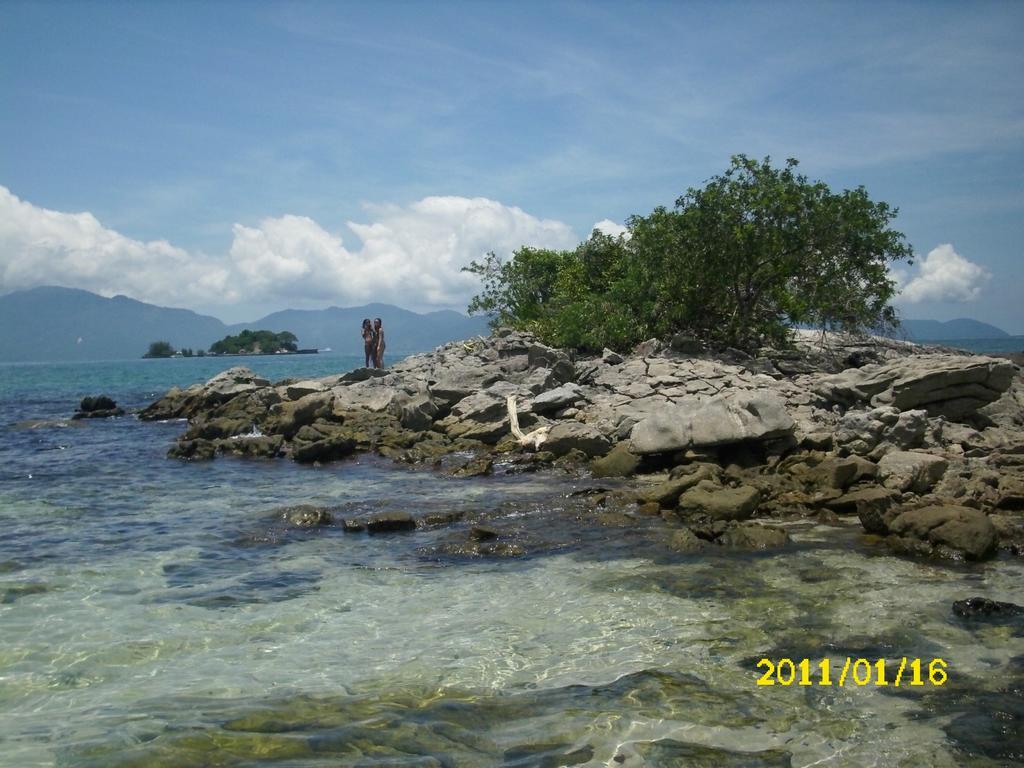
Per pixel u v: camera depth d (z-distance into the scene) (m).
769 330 29.58
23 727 6.55
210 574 10.90
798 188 27.95
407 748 6.16
